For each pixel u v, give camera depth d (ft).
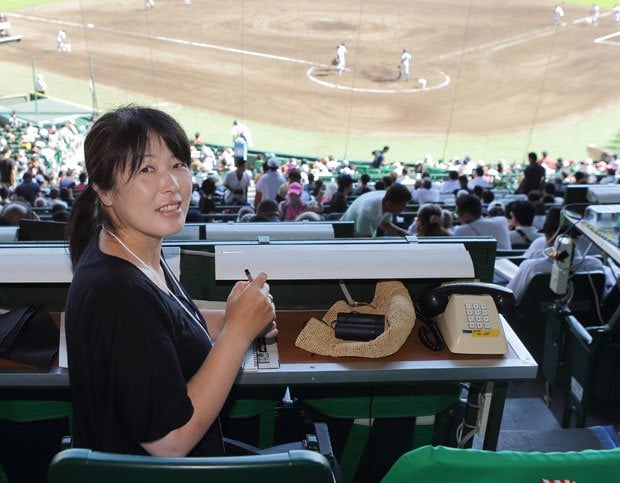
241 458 3.84
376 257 6.99
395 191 17.94
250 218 17.89
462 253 7.17
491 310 6.97
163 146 4.27
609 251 9.70
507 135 63.62
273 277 6.70
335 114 65.98
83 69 73.41
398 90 69.97
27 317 6.61
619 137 63.26
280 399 7.63
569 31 78.95
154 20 81.82
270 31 79.51
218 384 4.19
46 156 52.26
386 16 81.41
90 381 4.08
